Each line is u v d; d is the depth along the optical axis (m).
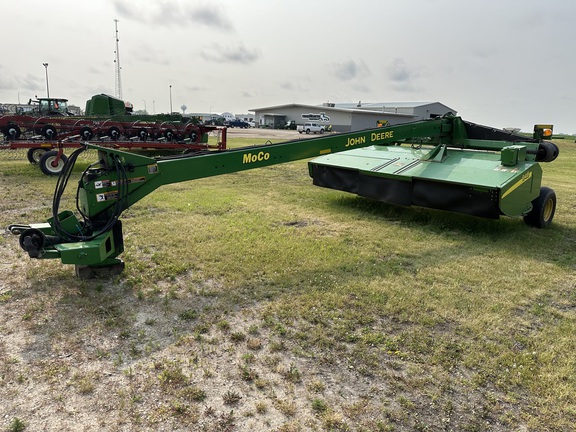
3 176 11.04
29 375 2.90
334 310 3.93
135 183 4.36
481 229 6.77
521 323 3.78
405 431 2.51
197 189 9.83
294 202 8.55
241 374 2.98
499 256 5.54
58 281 4.39
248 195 9.20
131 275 4.58
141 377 2.92
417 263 5.21
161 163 4.47
